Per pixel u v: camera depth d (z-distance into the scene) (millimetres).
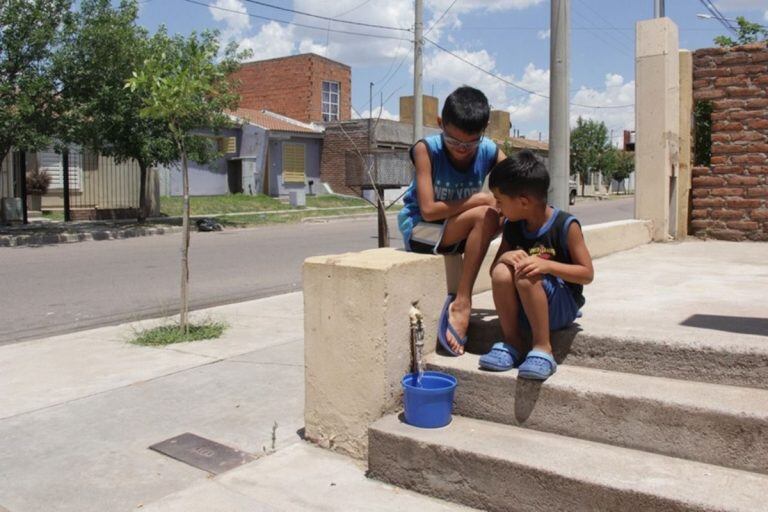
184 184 6844
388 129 31906
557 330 3689
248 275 11250
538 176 3469
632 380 3371
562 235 3578
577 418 3291
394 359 3639
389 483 3418
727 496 2684
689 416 3018
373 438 3447
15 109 15039
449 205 3902
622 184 66125
